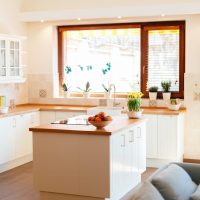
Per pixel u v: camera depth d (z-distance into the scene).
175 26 5.92
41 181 3.97
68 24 6.38
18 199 4.21
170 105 5.62
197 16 5.64
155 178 2.88
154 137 5.48
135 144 4.48
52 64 6.50
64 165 3.88
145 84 6.14
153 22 6.03
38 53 6.55
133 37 6.22
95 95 6.45
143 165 4.84
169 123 5.38
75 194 3.87
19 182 4.82
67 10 5.71
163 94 5.94
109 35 6.37
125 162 4.17
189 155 5.81
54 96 6.56
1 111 5.29
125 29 6.26
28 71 6.61
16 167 5.54
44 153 3.94
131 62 6.27
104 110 5.54
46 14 5.88
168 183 2.86
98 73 6.46
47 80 6.55
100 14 5.70
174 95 5.99
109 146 3.71
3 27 5.95
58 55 6.61
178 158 5.46
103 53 6.43
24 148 5.66
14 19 6.18
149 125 5.50
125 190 4.24
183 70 5.93
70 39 6.58
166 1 5.19
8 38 5.66
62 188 3.90
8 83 5.96
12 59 5.82
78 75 6.57
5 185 4.70
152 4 5.26
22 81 6.04
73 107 6.09
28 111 5.71
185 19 5.71
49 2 5.82
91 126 4.03
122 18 6.02
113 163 3.82
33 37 6.54
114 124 4.20
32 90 6.62
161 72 6.07
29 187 4.62
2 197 4.27
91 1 5.55
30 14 6.00
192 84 5.70
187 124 5.77
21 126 5.57
